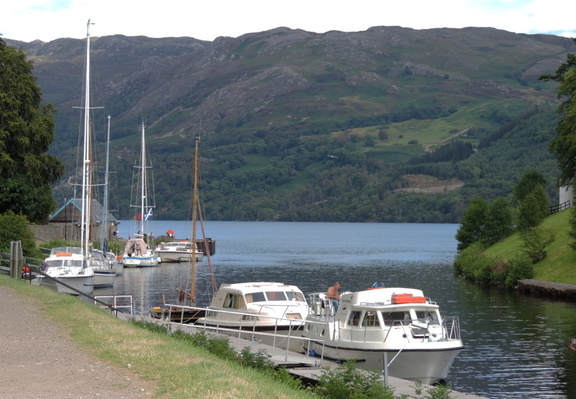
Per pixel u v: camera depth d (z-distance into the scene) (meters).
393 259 135.25
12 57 74.88
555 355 35.72
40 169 77.62
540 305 55.78
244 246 190.12
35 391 13.88
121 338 20.55
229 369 17.31
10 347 18.67
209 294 70.31
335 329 31.20
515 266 69.94
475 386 29.78
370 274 97.12
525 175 106.62
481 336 41.56
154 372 15.88
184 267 111.81
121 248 124.25
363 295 31.09
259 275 96.19
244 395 14.06
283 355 27.36
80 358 17.38
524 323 46.47
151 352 18.27
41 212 80.31
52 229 93.50
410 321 29.92
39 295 30.58
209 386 14.52
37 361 16.92
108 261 82.12
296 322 35.62
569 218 74.94
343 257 142.62
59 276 57.28
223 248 179.62
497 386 29.75
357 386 19.45
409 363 28.72
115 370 16.05
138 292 70.50
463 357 35.47
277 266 115.31
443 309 54.03
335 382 19.56
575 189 83.25
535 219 88.06
